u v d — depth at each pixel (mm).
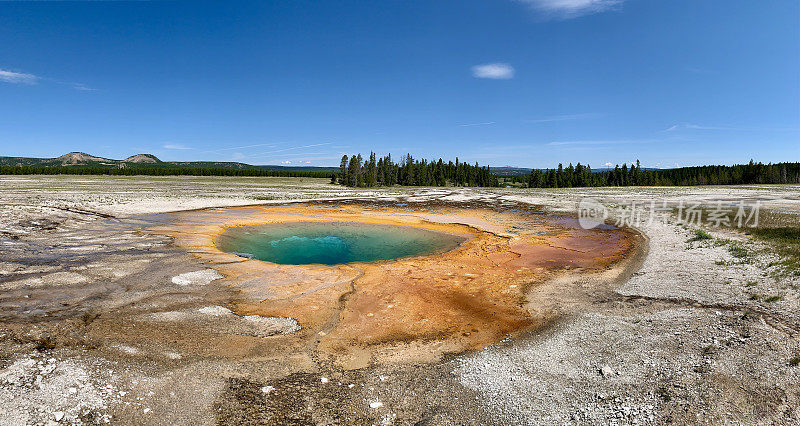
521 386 6863
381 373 7379
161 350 7812
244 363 7566
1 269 12992
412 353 8195
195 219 28688
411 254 18828
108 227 23297
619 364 7336
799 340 7438
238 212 34094
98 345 7797
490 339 8867
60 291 11117
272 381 7000
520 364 7629
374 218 31938
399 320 10000
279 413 6129
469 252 18922
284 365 7578
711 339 7898
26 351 7242
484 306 11031
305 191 65750
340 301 11320
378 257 18328
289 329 9250
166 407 6074
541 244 20891
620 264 15641
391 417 6133
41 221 23219
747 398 5988
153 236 20562
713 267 13492
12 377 6359
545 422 5926
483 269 15367
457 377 7211
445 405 6410
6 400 5789
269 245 20922
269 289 12234
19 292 10844
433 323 9812
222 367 7355
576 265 15797
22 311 9367
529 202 47062
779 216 26703
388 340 8812
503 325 9641
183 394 6434
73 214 26922
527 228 27000
